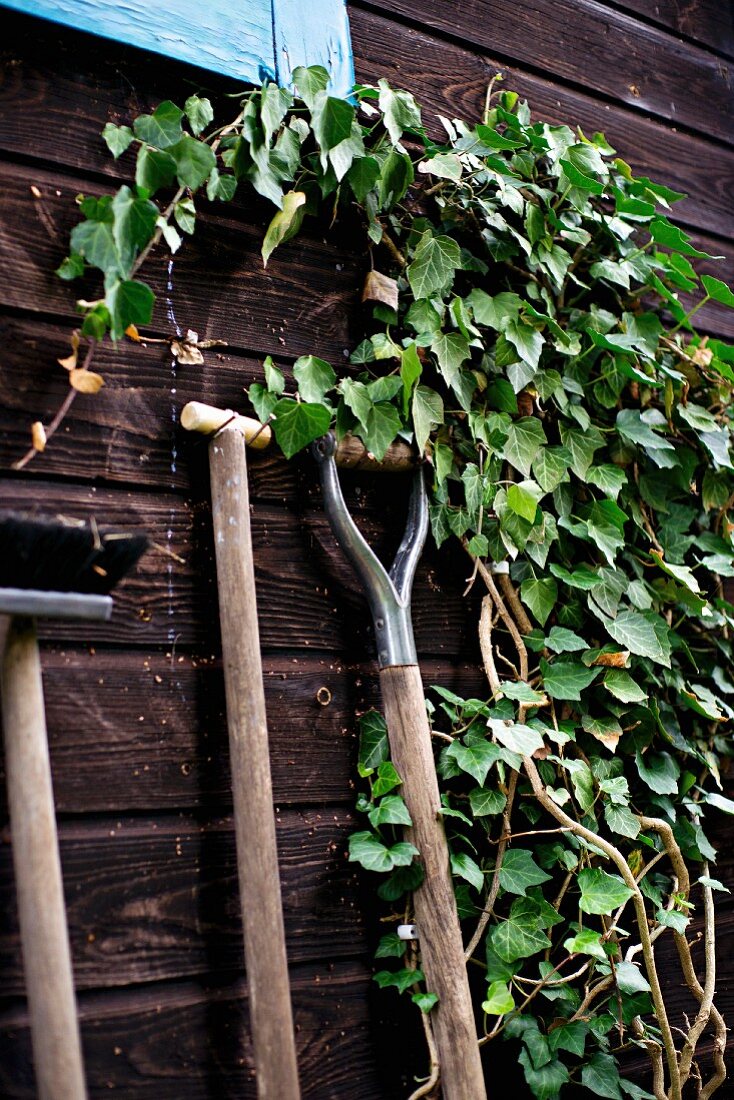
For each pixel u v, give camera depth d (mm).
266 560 1246
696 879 1516
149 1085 1014
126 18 1232
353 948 1191
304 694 1235
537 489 1361
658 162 1799
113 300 1067
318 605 1275
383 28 1496
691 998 1469
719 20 1979
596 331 1510
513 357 1417
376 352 1319
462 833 1299
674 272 1626
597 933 1296
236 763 1074
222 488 1150
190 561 1184
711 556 1612
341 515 1242
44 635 1072
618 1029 1343
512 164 1491
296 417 1228
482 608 1389
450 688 1367
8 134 1142
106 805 1062
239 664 1099
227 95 1294
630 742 1451
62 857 1025
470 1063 1113
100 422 1146
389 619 1230
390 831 1222
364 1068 1161
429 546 1407
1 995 957
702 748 1546
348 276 1388
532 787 1328
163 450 1188
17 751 898
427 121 1500
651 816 1473
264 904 1034
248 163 1250
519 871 1273
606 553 1446
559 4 1729
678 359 1662
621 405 1618
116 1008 1019
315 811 1212
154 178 1166
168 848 1093
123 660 1117
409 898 1208
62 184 1168
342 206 1393
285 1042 1002
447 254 1383
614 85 1765
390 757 1224
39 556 910
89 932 1020
